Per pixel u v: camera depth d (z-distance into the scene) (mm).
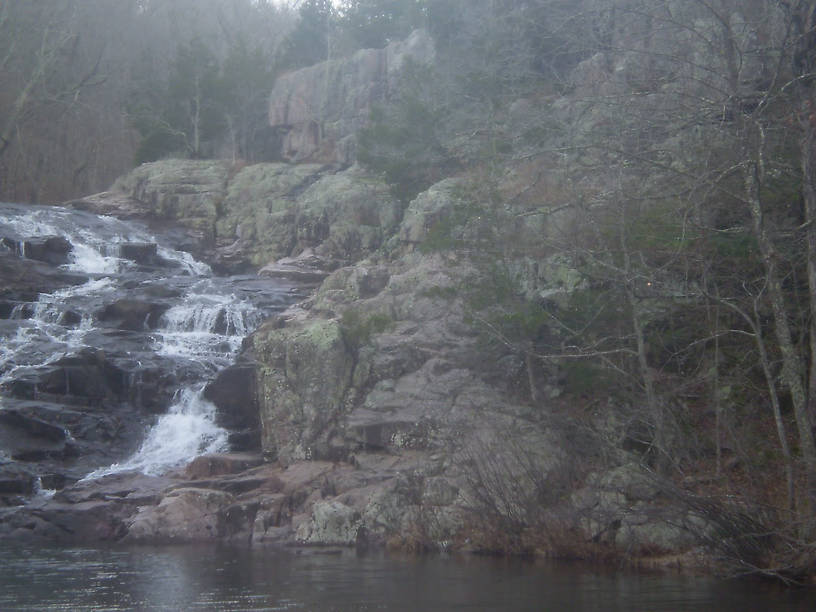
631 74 15422
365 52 37656
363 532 14211
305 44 48031
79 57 51438
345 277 21547
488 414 15047
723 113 12328
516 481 13094
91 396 21172
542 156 17359
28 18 47125
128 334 23844
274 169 35562
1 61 46438
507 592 9930
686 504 11258
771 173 13227
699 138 13750
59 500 16672
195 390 21484
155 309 25609
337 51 45125
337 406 17125
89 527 15508
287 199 33844
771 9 13227
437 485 14141
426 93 28922
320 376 17312
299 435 17203
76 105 48625
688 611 8805
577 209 14672
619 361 14344
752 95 12188
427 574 11250
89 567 12125
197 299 26516
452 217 17609
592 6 16578
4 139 45219
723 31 13047
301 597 9742
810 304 11789
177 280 28734
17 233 30578
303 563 12312
